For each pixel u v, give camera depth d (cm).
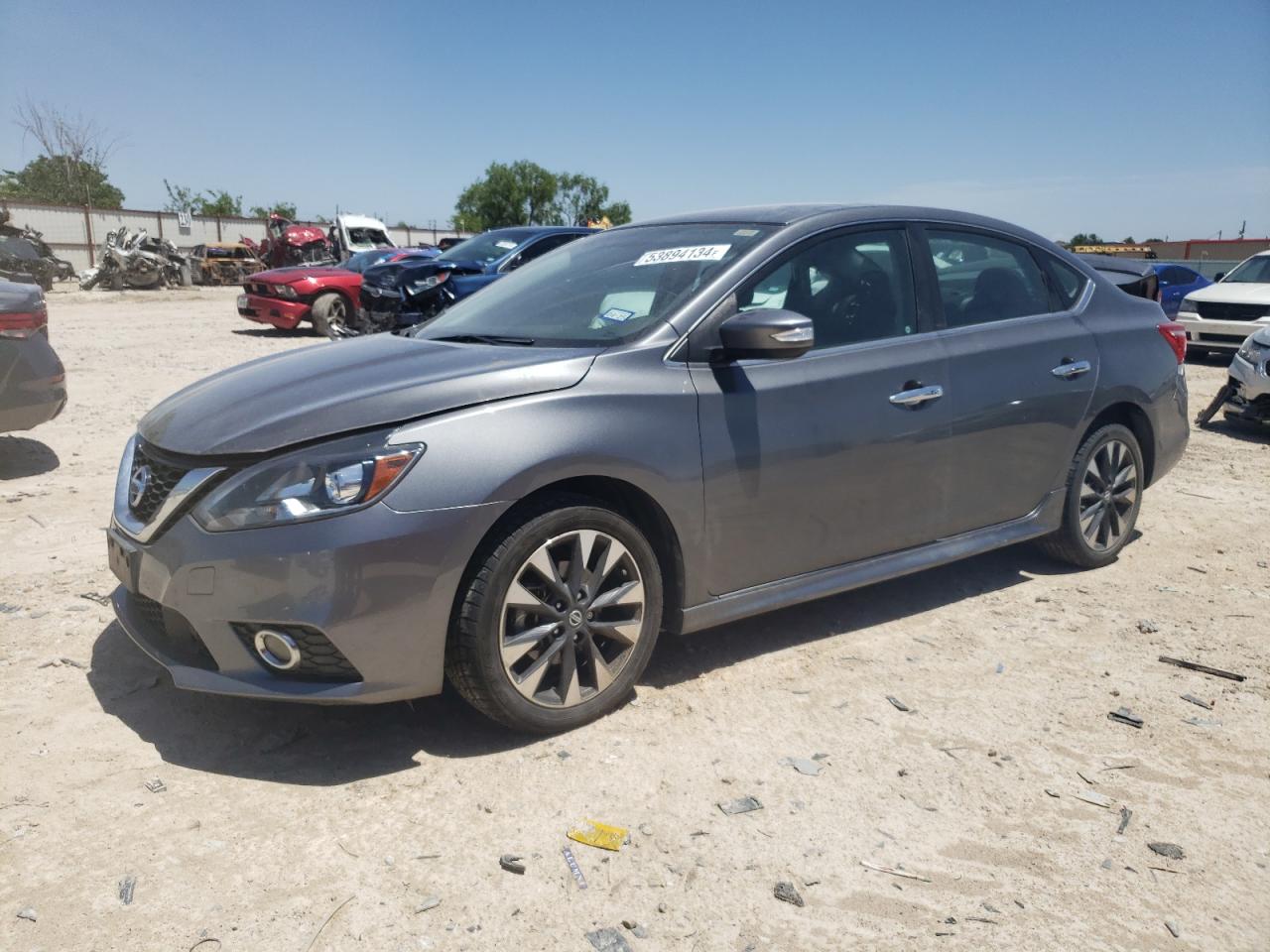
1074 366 439
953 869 253
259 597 271
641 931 227
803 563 362
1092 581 468
